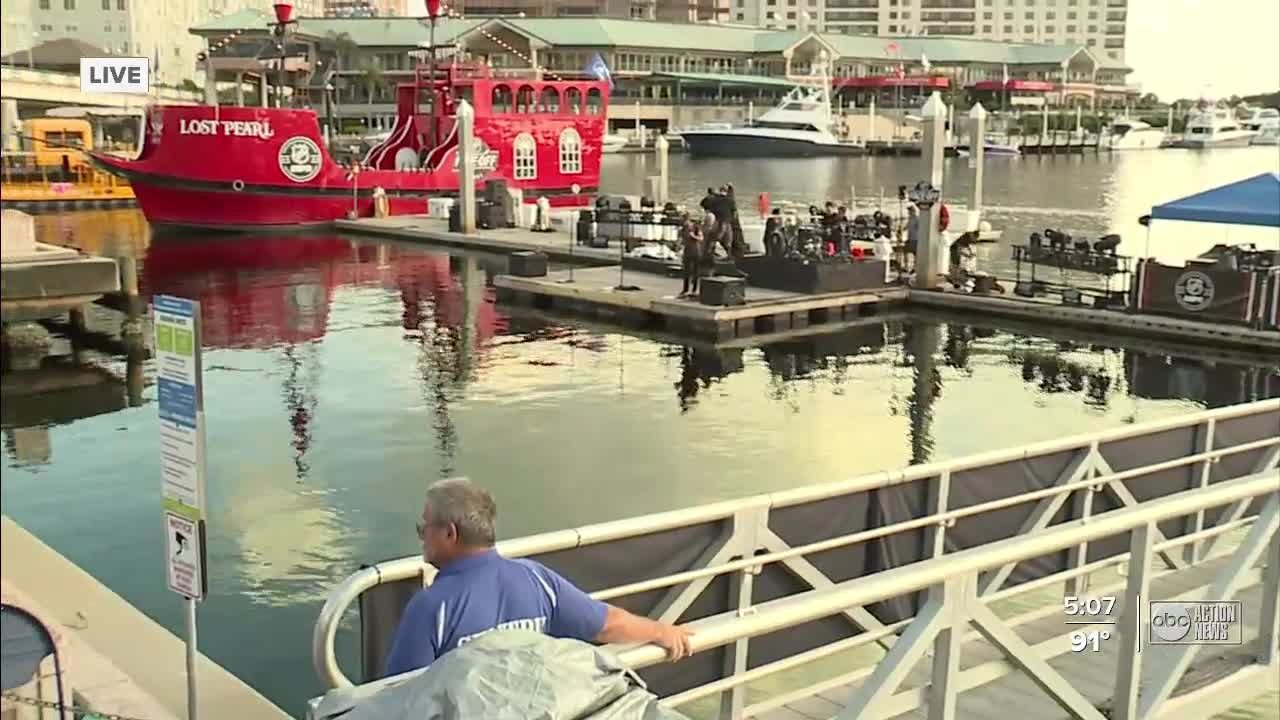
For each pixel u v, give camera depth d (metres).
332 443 14.91
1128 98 186.12
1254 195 21.98
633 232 34.19
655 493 12.97
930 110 32.19
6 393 18.22
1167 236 44.16
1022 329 24.88
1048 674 5.09
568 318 25.70
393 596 4.51
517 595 3.58
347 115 118.62
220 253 36.56
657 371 20.22
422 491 12.74
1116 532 4.98
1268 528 6.02
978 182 39.22
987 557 4.52
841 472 14.09
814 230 29.69
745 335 24.08
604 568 5.27
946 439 15.85
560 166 46.81
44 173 50.78
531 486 13.15
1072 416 17.39
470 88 45.84
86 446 14.90
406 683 3.08
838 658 8.28
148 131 43.38
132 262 25.53
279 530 11.27
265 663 8.21
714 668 5.71
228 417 16.30
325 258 35.50
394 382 18.86
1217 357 21.83
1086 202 60.44
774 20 182.38
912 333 24.42
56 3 33.09
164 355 4.46
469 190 38.72
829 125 117.62
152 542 10.92
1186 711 5.91
